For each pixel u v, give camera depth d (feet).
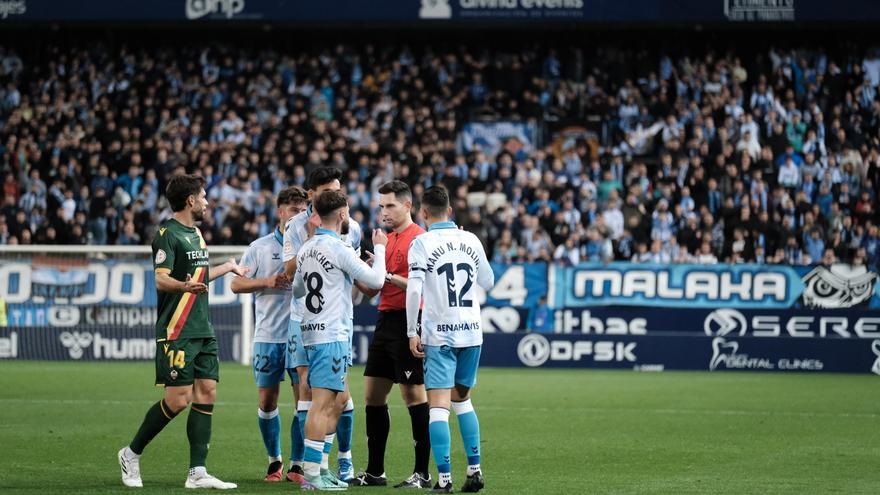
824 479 108.47
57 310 252.42
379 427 104.53
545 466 117.08
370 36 361.10
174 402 98.22
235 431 142.20
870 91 328.08
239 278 105.29
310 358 98.48
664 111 322.96
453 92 337.31
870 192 303.68
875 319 253.65
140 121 326.85
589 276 258.78
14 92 333.01
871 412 171.42
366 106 330.95
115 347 252.01
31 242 294.46
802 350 251.60
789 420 160.66
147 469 112.06
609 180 303.89
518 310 258.98
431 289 97.66
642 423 156.15
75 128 320.29
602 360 255.50
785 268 256.32
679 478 108.78
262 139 318.65
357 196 291.58
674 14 325.21
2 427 144.87
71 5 328.29
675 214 291.58
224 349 253.65
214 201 292.20
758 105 322.96
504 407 175.32
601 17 325.42
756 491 100.78
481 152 309.22
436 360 97.09
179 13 329.31
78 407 167.94
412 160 302.04
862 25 329.31
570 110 334.24
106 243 291.99
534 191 294.66
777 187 296.30
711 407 176.86
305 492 96.58
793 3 323.16
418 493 97.66
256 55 351.67
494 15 327.26
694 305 257.55
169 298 98.89
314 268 98.43
